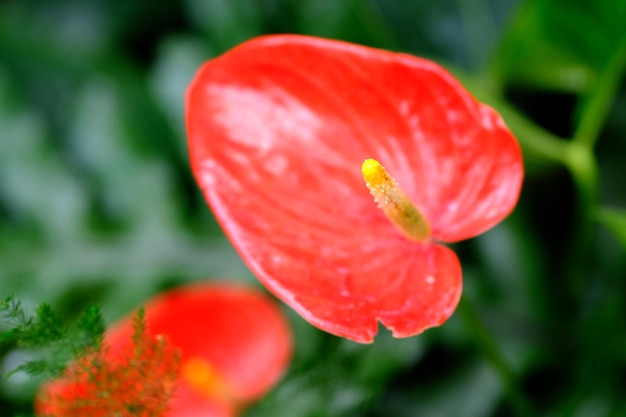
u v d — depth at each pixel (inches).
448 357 31.4
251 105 25.7
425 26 33.9
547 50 31.0
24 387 30.0
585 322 31.1
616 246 32.2
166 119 33.8
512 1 33.7
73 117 34.2
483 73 32.7
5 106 33.9
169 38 34.9
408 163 25.6
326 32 32.7
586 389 30.3
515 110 32.0
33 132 33.9
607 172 32.9
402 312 24.4
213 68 25.6
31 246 33.4
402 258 25.0
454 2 33.8
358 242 25.3
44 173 33.8
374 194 24.9
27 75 34.5
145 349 25.2
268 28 33.2
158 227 33.6
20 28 34.3
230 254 33.4
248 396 29.3
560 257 32.2
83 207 33.7
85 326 24.9
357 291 24.7
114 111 33.9
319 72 25.6
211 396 29.5
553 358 31.4
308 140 25.8
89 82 34.1
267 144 25.7
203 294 29.3
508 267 32.3
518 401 27.8
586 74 31.3
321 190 25.6
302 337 31.0
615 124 33.2
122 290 33.0
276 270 24.8
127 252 33.4
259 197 25.4
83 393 25.6
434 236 25.1
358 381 29.1
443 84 25.1
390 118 25.6
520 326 31.7
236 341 29.6
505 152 25.0
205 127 25.5
